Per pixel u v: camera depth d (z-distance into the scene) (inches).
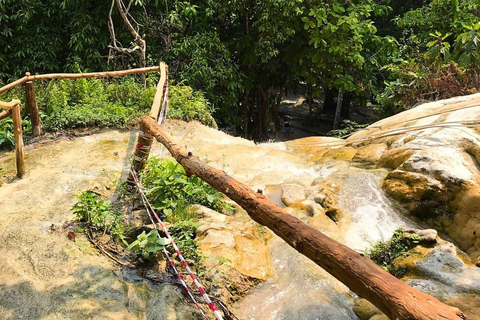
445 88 324.5
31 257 152.5
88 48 386.9
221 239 162.6
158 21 421.7
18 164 213.6
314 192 205.3
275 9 408.2
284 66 498.9
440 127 221.8
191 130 290.8
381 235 176.9
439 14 435.5
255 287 148.6
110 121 284.0
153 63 406.9
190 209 182.2
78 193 198.1
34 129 265.0
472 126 213.8
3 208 184.5
